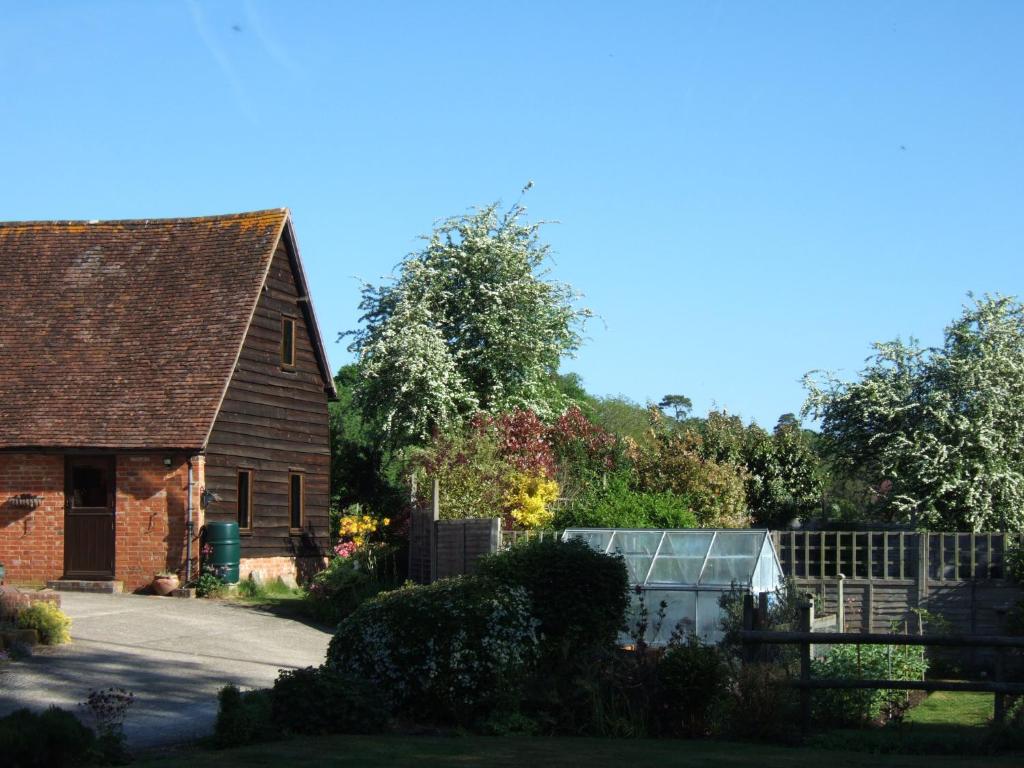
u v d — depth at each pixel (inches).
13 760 349.7
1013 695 462.3
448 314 1396.4
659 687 481.1
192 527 983.0
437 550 909.2
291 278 1175.6
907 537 808.9
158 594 971.9
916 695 645.9
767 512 1262.3
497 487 980.6
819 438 1104.8
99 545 1002.1
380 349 1285.7
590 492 995.3
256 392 1098.1
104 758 385.1
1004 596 789.9
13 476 1019.3
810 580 814.5
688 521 912.9
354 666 524.1
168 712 511.2
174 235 1167.6
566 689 500.1
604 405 2396.7
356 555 1018.7
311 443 1203.2
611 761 381.7
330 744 425.7
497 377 1369.3
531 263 1411.2
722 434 1291.8
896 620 803.4
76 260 1161.4
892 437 1021.8
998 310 1041.5
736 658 497.0
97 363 1055.6
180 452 989.2
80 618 789.2
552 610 533.3
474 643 510.3
